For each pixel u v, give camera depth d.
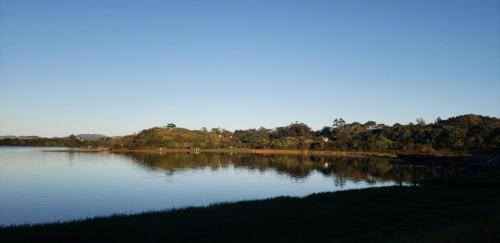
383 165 108.94
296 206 35.22
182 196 52.75
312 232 27.16
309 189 61.50
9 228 26.41
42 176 75.00
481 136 140.50
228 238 25.78
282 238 25.83
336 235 26.55
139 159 130.62
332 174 84.31
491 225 21.62
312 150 179.75
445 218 29.23
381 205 35.41
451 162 51.84
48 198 49.72
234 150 196.88
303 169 96.62
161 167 98.50
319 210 33.34
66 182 66.06
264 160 130.38
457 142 137.12
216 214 31.73
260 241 25.19
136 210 42.34
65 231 25.80
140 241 24.62
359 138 197.25
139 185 63.34
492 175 63.06
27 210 42.00
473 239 19.36
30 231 25.61
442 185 51.28
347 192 42.78
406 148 146.25
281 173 86.38
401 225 28.20
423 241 20.42
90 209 42.78
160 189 59.09
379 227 28.48
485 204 34.72
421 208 34.12
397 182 69.00
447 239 19.89
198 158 139.75
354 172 88.81
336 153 163.75
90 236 25.11
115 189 58.41
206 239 25.52
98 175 77.69
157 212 32.72
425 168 97.50
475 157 54.06
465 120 178.25
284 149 192.75
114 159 129.50
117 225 27.59
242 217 30.78
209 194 55.03
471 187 47.81
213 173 84.88
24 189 57.44
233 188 61.59
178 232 26.58
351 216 31.17
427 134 164.38
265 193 56.66
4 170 86.38
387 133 188.75
